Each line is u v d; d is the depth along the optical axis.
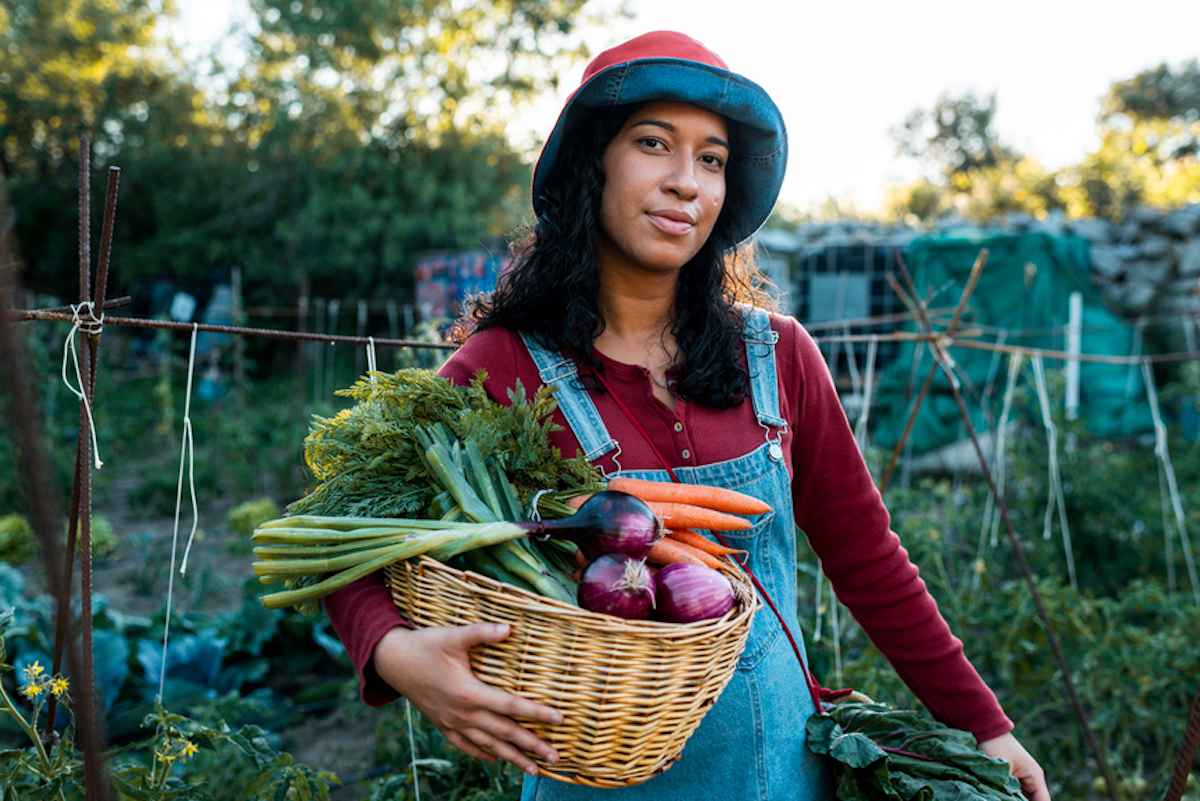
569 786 1.51
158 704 1.96
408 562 1.24
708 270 1.59
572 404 1.50
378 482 1.35
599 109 1.51
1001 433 5.28
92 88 18.78
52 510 0.87
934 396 9.27
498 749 1.17
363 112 17.34
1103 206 22.61
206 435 10.84
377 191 16.94
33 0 18.67
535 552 1.24
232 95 18.17
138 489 8.54
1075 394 9.09
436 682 1.15
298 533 1.27
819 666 3.24
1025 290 9.53
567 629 1.12
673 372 1.55
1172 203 21.84
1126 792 3.28
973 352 9.28
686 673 1.16
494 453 1.34
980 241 9.65
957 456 8.79
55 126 18.80
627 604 1.14
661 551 1.31
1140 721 3.49
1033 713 3.52
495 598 1.14
